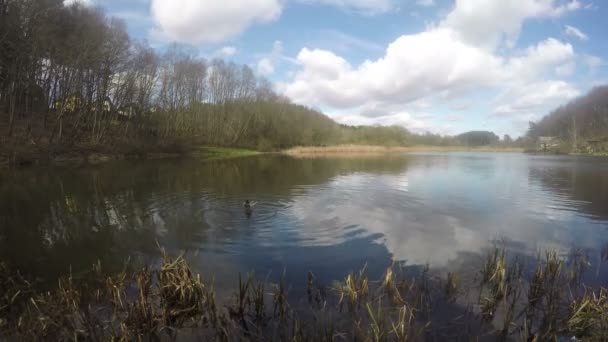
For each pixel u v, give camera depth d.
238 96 66.00
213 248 9.15
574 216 13.13
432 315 5.85
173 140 45.22
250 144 63.06
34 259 8.39
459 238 10.30
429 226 11.55
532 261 8.42
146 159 37.50
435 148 91.25
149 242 9.59
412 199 16.28
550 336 5.22
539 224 11.95
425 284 7.05
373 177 24.69
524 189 19.44
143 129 45.59
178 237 10.02
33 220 11.87
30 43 31.00
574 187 20.23
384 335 5.12
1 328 5.30
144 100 46.06
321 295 6.56
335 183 21.36
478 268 8.00
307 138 72.56
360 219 12.35
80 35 34.66
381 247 9.40
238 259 8.40
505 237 10.43
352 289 6.24
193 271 7.67
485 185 20.97
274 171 28.52
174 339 5.19
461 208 14.42
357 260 8.45
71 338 5.11
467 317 5.79
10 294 6.43
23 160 26.55
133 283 6.88
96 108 37.19
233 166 32.78
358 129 93.38
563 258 8.62
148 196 16.23
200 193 17.17
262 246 9.30
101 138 37.44
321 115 82.81
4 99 34.31
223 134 60.50
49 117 36.78
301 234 10.38
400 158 49.72
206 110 59.81
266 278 7.33
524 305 6.18
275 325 5.50
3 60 30.50
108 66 37.09
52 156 29.28
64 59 32.28
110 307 5.99
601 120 85.06
